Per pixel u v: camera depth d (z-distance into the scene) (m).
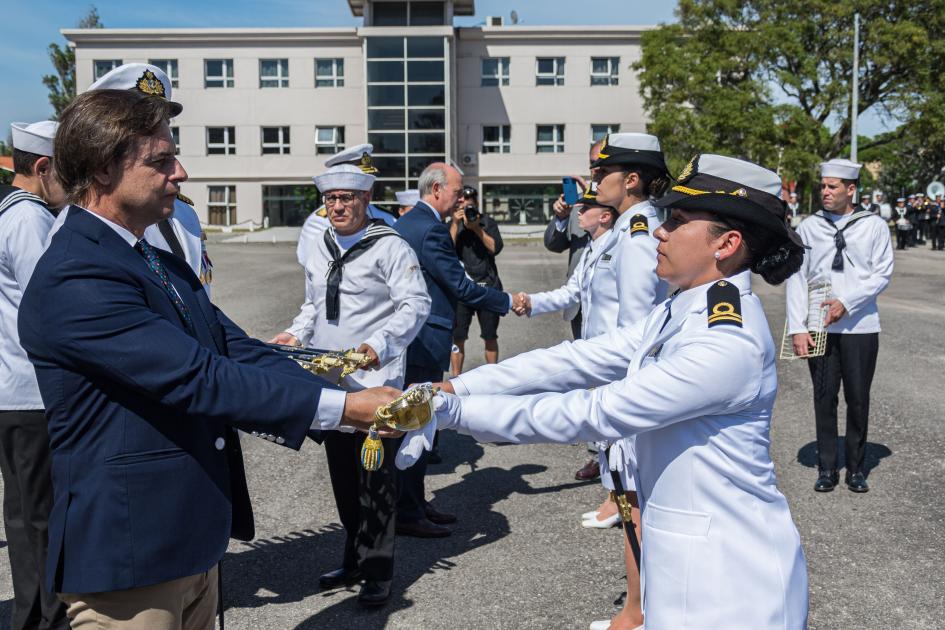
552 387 2.47
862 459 5.09
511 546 4.31
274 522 4.62
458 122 39.09
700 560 1.98
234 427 2.07
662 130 30.11
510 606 3.65
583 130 38.94
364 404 2.03
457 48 38.62
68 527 1.89
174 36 38.16
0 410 3.14
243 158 39.12
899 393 7.37
